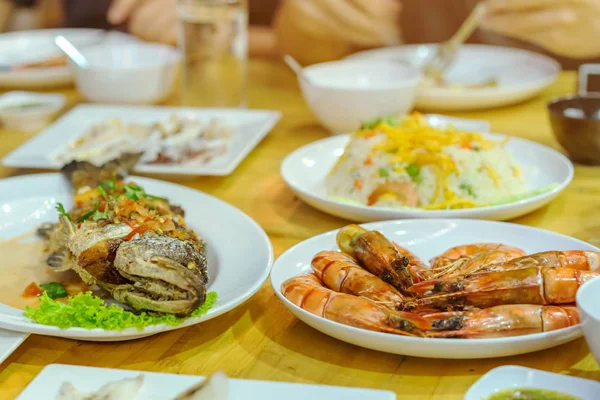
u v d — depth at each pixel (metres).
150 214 0.67
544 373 0.52
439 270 0.62
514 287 0.57
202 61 1.04
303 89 0.95
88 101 1.11
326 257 0.62
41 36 1.28
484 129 0.89
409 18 1.44
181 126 0.94
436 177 0.76
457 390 0.55
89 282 0.64
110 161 0.82
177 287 0.58
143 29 1.35
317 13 1.37
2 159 0.92
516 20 1.34
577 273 0.57
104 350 0.60
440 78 1.08
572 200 0.79
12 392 0.56
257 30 1.54
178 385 0.54
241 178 0.86
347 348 0.59
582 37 1.28
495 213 0.72
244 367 0.58
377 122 0.82
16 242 0.73
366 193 0.77
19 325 0.58
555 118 0.84
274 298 0.65
